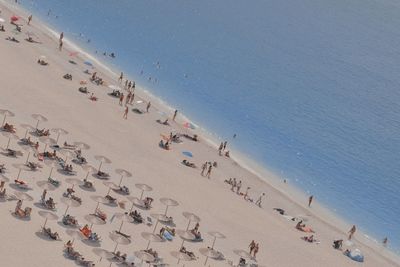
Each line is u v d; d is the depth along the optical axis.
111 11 155.75
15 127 71.56
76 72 101.94
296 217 78.75
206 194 74.75
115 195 64.31
